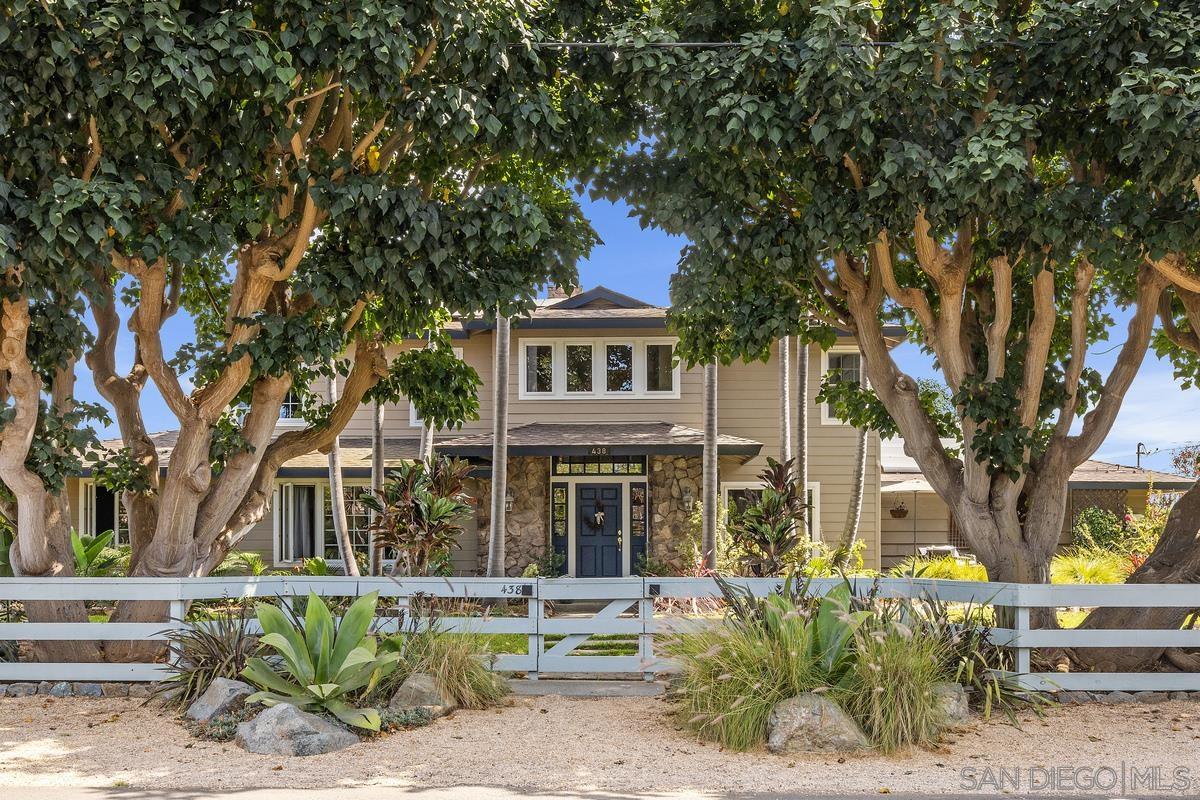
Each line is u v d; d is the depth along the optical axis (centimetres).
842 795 570
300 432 1128
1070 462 989
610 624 923
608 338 2038
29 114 757
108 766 627
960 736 708
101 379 1059
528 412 2023
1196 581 955
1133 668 932
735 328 1034
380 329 1102
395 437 2089
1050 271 898
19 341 824
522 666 918
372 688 748
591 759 646
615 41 849
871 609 774
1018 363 1005
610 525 1973
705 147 852
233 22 752
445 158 993
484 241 890
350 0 757
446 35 797
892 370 1038
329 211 842
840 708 680
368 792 569
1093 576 1521
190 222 820
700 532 1853
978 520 970
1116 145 809
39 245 736
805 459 1841
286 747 656
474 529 1986
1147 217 802
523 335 2030
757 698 688
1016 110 775
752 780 598
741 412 2028
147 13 710
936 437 1026
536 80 900
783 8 863
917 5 865
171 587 874
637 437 1866
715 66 815
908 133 811
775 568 1252
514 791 573
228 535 1055
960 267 956
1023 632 838
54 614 936
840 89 775
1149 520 1599
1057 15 778
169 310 1089
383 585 927
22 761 641
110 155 789
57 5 702
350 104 941
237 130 817
